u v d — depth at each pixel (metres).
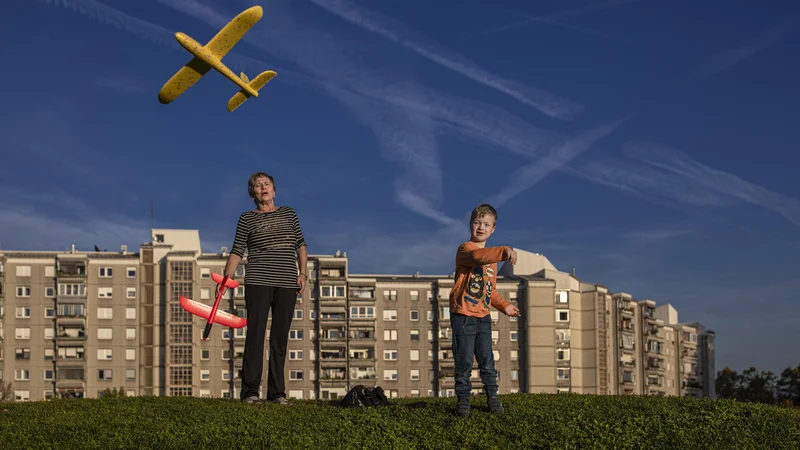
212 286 96.12
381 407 13.08
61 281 93.69
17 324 93.75
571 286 106.62
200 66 19.19
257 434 11.22
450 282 100.69
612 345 110.06
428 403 13.92
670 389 123.25
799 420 12.67
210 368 94.69
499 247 11.62
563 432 11.48
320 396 96.75
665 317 134.25
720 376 148.62
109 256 96.44
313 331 98.44
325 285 98.75
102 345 93.94
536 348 99.81
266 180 14.53
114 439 10.98
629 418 12.20
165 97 19.67
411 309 100.50
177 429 11.51
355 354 98.75
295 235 14.68
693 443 11.29
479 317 12.30
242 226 14.43
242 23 18.88
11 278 94.19
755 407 13.22
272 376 14.32
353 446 10.85
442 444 11.00
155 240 100.75
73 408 13.68
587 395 15.06
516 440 11.26
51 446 10.76
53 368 93.19
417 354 99.81
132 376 93.62
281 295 14.34
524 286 101.12
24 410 13.55
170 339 92.56
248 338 14.25
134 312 94.50
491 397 12.46
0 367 92.75
